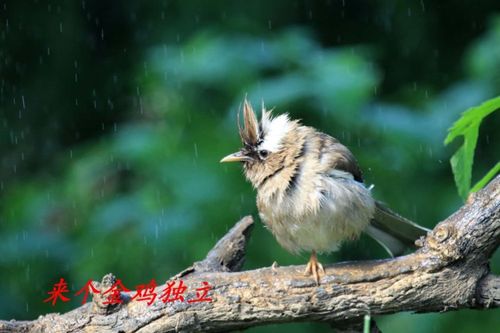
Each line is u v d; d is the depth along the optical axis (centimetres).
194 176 1405
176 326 874
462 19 1700
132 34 1700
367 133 1423
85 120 1719
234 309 877
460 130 850
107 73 1711
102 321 880
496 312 1413
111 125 1719
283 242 977
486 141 1598
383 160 1429
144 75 1481
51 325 888
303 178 930
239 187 1400
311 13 1691
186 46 1462
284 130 959
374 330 891
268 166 952
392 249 1013
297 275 882
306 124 1407
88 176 1551
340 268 881
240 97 1390
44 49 1697
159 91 1459
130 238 1425
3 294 1491
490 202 859
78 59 1705
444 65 1697
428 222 1468
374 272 870
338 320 881
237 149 1412
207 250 1382
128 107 1709
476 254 859
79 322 884
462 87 1494
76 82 1706
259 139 973
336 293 869
